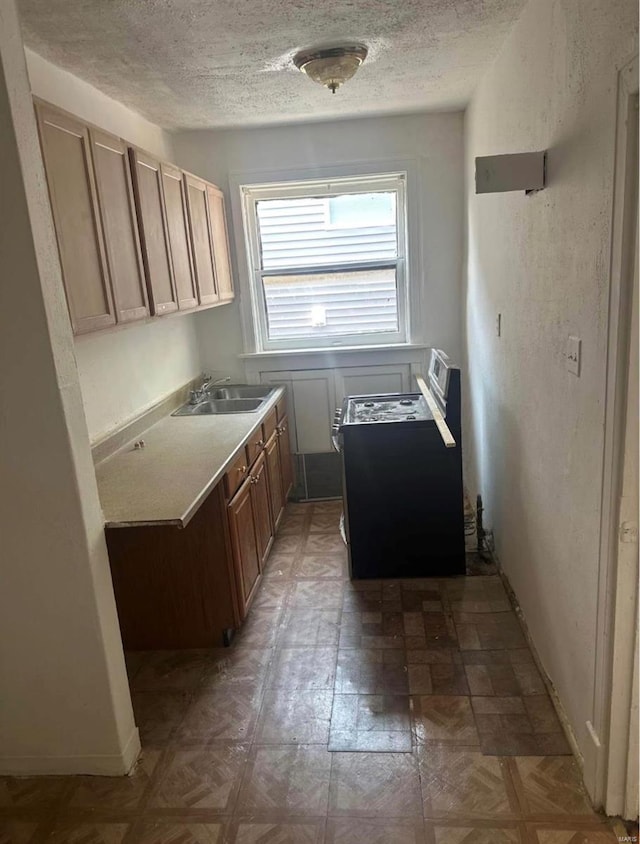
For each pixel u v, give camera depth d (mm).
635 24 1257
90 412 2660
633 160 1324
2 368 1657
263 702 2244
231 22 2107
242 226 3945
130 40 2215
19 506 1762
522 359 2422
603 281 1506
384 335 4156
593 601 1691
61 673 1891
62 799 1874
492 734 2018
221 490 2459
